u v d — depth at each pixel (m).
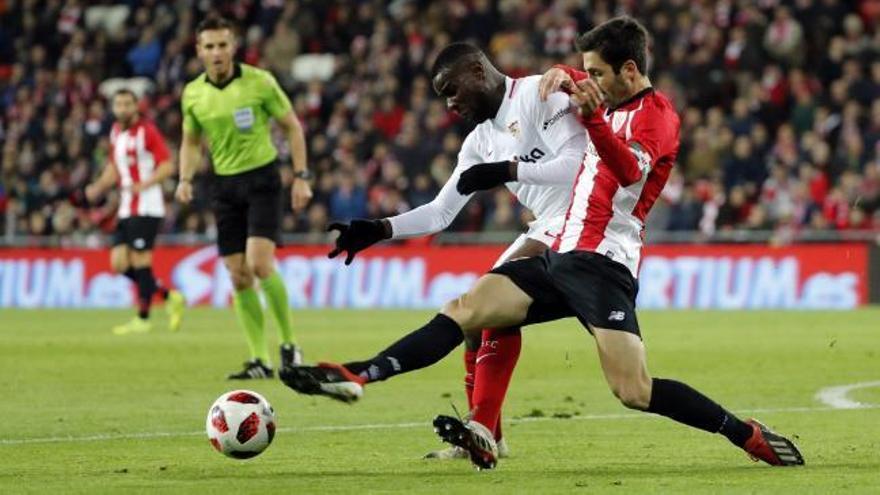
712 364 47.72
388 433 30.75
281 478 24.25
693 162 83.94
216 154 44.09
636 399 24.16
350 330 65.50
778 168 80.88
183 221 91.38
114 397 38.53
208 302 89.31
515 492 22.42
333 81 97.38
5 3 110.88
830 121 84.69
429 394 39.31
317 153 90.75
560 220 26.16
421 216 26.22
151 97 100.31
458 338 24.30
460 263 85.06
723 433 24.72
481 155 26.83
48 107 102.25
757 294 80.50
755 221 81.00
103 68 104.88
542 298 24.80
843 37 89.81
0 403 37.09
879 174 79.88
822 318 70.94
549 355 52.03
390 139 92.69
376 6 101.44
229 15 104.00
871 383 41.25
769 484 22.97
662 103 24.70
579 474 24.50
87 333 65.75
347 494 22.38
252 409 24.97
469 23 95.44
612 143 23.11
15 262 94.06
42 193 95.31
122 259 66.75
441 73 25.98
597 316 24.19
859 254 79.12
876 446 27.88
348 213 88.06
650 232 82.81
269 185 43.97
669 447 28.09
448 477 24.25
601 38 24.34
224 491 22.80
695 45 90.00
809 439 29.06
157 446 28.73
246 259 44.28
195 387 41.31
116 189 93.25
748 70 87.94
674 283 82.19
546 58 90.88
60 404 36.81
